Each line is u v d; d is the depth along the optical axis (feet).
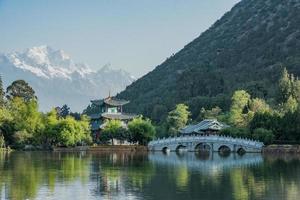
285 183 294.05
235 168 386.93
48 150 645.92
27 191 256.93
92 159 478.18
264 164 425.28
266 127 648.38
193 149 649.61
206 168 385.70
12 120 644.69
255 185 285.43
